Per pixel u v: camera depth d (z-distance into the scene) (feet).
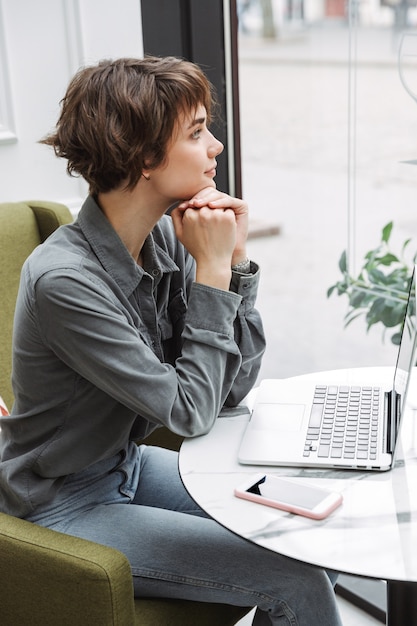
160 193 4.88
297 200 9.43
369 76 8.21
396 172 8.26
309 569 4.58
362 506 4.13
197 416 4.79
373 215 8.64
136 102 4.57
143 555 4.76
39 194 7.83
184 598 4.83
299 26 8.77
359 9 8.13
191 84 4.69
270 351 10.51
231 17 8.52
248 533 3.95
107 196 4.88
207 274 5.00
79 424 4.94
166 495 5.57
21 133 7.64
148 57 4.86
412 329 4.57
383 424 4.83
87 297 4.61
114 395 4.73
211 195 5.04
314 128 8.96
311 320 9.82
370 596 7.11
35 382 4.87
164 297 5.37
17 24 7.43
